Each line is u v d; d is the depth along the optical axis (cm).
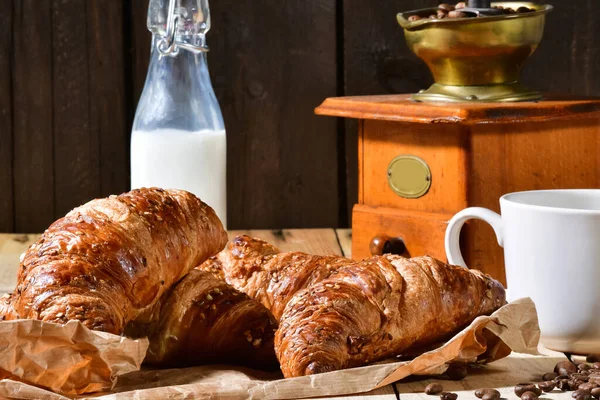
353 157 153
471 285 103
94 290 99
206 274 107
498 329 101
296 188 154
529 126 124
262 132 152
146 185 130
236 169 153
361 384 97
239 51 151
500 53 126
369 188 130
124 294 100
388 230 127
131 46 151
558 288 104
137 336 104
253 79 151
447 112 122
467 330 100
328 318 98
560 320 104
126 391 98
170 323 104
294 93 152
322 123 152
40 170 152
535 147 125
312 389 97
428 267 103
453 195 123
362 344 99
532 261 105
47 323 96
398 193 127
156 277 102
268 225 154
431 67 130
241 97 151
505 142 123
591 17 150
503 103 125
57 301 98
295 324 98
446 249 113
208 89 132
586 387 97
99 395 98
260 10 150
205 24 131
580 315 104
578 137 127
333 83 152
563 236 103
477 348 101
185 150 129
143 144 129
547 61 151
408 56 151
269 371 104
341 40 151
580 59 151
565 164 126
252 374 103
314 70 151
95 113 152
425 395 98
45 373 97
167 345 104
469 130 122
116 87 151
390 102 129
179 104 130
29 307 98
